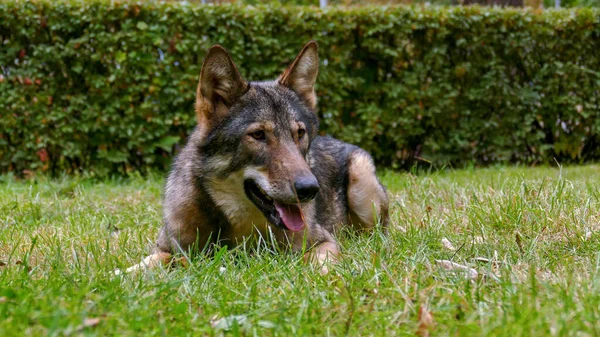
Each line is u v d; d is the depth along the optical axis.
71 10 9.12
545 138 10.84
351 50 9.92
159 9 9.28
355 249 4.26
